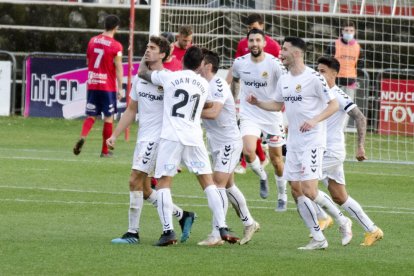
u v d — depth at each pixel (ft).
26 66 252.83
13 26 271.69
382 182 170.19
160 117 105.09
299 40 104.37
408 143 232.32
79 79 252.01
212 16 252.62
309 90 104.01
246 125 138.72
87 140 219.61
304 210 104.78
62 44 270.26
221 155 108.78
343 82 219.20
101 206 132.77
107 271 87.76
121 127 108.99
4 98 255.29
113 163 179.63
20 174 161.48
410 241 112.88
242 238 110.93
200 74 106.63
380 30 258.98
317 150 104.22
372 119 242.78
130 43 219.61
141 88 105.29
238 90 141.28
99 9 271.69
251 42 136.05
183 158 103.19
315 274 89.10
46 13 272.92
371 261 97.25
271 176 174.50
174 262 93.15
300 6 273.13
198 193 149.18
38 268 88.53
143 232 113.80
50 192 143.74
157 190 103.04
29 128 235.40
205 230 117.29
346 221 107.96
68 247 100.22
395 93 241.55
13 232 109.91
